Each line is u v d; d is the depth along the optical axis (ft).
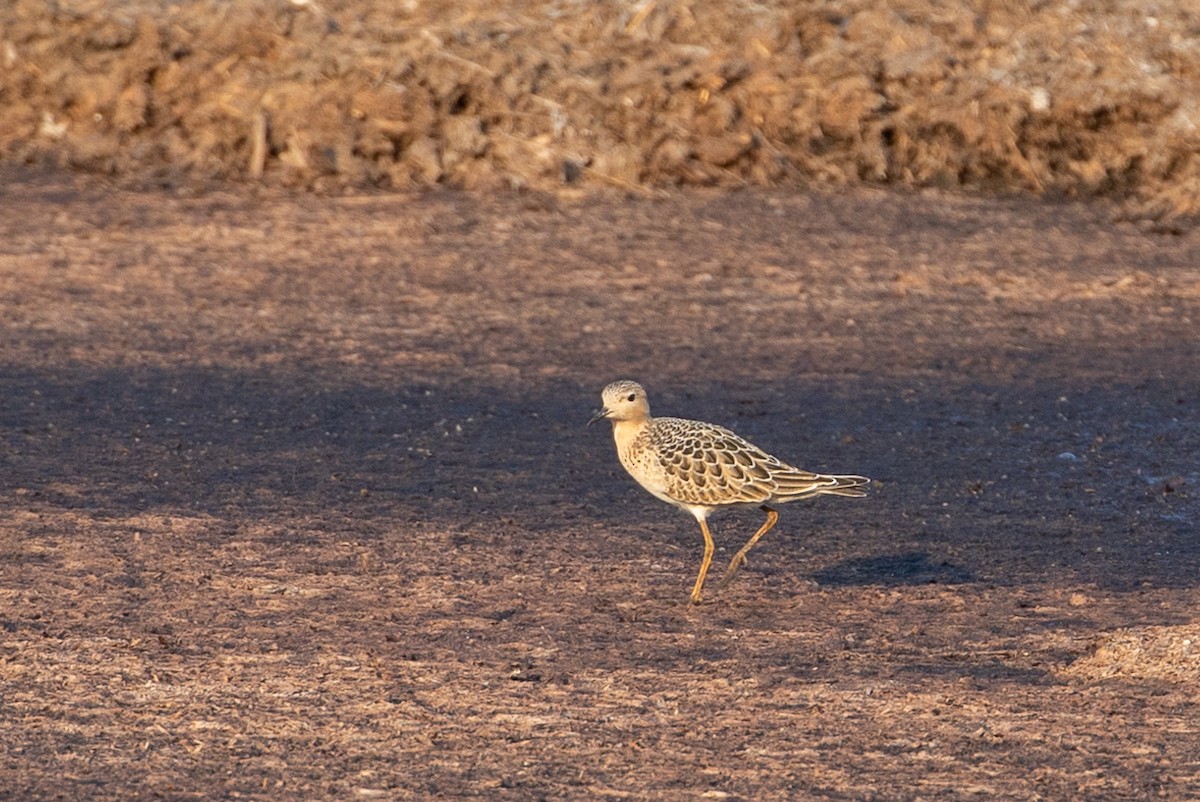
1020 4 95.96
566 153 84.89
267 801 24.14
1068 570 37.99
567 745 26.63
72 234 73.97
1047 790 25.04
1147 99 89.71
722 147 85.92
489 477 45.11
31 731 26.73
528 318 64.18
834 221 80.02
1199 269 73.77
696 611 34.45
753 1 93.50
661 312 65.36
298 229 75.87
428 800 24.27
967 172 88.17
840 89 88.89
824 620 34.01
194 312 63.82
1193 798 24.77
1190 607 34.94
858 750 26.61
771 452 47.98
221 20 90.27
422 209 79.36
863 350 60.49
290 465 45.65
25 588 34.24
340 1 93.30
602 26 92.38
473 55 88.48
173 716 27.58
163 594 34.37
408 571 36.58
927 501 43.78
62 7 90.38
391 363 57.67
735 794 24.72
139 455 45.98
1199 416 52.80
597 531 40.42
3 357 56.75
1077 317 65.77
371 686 29.25
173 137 85.05
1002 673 30.73
